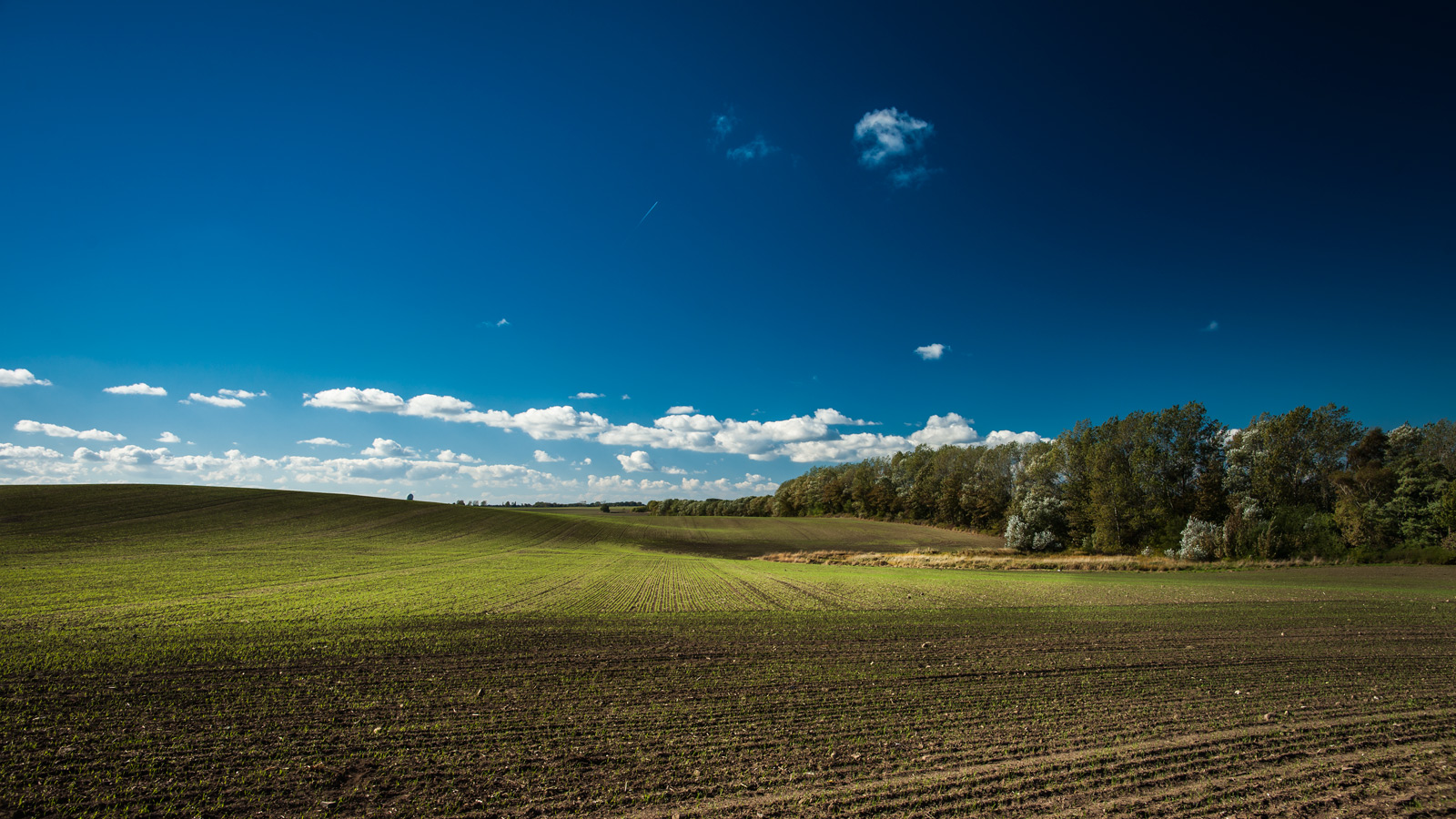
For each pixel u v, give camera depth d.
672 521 92.56
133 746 7.91
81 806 6.22
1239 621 18.97
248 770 7.27
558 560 43.81
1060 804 6.64
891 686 11.49
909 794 6.87
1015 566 45.81
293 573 29.72
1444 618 19.12
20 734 8.20
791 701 10.49
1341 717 9.62
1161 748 8.28
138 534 44.62
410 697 10.38
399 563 36.94
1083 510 59.38
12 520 45.50
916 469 97.88
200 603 19.69
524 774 7.30
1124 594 25.77
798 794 6.84
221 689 10.55
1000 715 9.73
